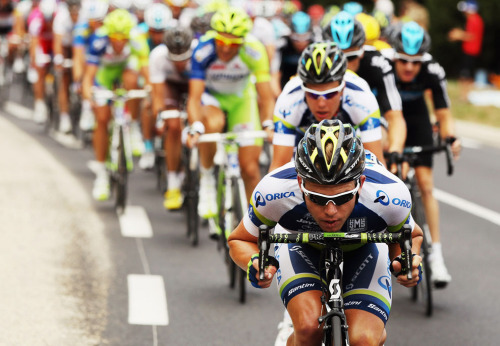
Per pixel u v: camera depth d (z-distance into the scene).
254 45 21.33
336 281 11.52
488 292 20.03
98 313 17.72
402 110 20.81
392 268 11.27
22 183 31.05
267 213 12.20
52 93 44.56
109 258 21.91
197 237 23.62
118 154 26.97
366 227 12.08
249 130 22.66
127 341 16.20
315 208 11.20
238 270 18.92
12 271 20.27
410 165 19.23
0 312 17.42
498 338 16.95
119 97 27.72
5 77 54.97
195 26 29.36
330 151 10.80
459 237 25.28
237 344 16.30
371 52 17.97
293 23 28.03
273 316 18.03
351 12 30.61
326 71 13.86
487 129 48.50
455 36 59.06
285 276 12.43
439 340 16.80
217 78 21.84
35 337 16.17
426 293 18.33
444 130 20.58
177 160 26.33
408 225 11.08
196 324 17.34
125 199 26.91
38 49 45.47
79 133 44.62
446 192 32.31
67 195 29.48
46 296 18.58
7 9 59.91
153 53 25.41
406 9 41.34
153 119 34.09
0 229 24.23
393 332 17.28
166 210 28.11
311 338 11.66
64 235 23.98
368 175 11.95
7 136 42.44
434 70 20.09
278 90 29.11
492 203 30.34
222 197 21.27
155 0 40.16
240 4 30.97
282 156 15.28
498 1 71.12
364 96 15.12
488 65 75.06
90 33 33.75
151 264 21.58
